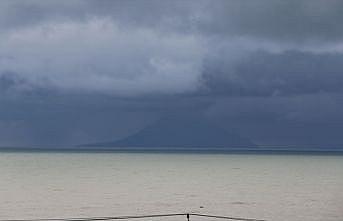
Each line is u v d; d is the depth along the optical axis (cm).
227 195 9512
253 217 6869
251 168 18750
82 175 13988
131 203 8200
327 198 9150
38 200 8456
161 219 6475
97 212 7169
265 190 10525
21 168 16900
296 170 17788
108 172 15388
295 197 9288
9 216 6738
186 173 15412
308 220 6706
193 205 8044
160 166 19362
